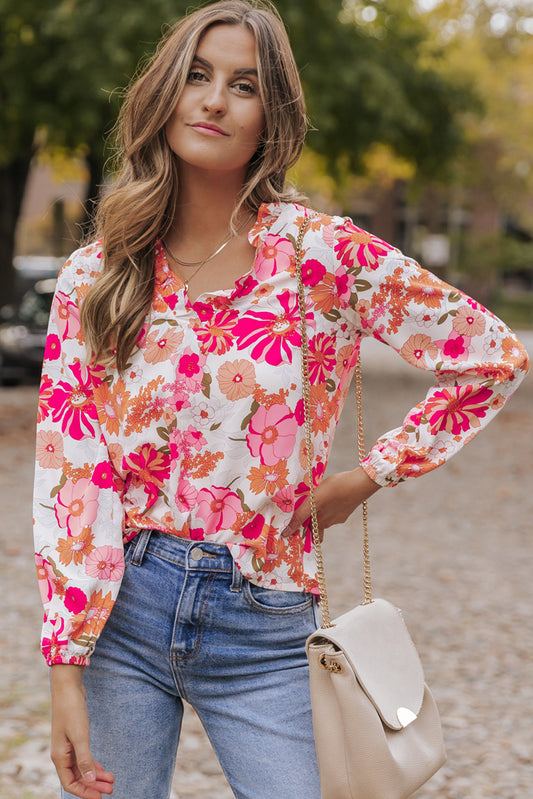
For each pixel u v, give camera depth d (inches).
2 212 666.2
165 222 73.7
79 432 73.3
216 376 69.7
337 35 541.3
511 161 1187.3
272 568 71.4
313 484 70.8
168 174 73.2
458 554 272.8
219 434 69.9
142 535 72.1
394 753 67.2
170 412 70.0
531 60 872.3
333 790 67.1
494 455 445.4
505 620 213.5
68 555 71.5
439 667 183.9
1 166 626.8
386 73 575.2
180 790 133.0
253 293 70.9
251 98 72.8
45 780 133.1
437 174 690.8
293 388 69.9
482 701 167.9
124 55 452.1
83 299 73.4
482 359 70.8
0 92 530.0
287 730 70.0
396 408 576.1
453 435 71.4
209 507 70.2
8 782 132.0
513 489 370.3
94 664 72.9
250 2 77.3
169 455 70.7
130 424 71.2
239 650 70.9
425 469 70.6
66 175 844.6
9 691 163.9
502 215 1545.3
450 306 70.6
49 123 517.3
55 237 872.3
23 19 498.6
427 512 329.1
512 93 997.8
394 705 68.5
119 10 458.9
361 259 70.6
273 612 71.0
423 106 633.0
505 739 152.6
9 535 275.9
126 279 72.3
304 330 70.0
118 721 72.4
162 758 73.9
